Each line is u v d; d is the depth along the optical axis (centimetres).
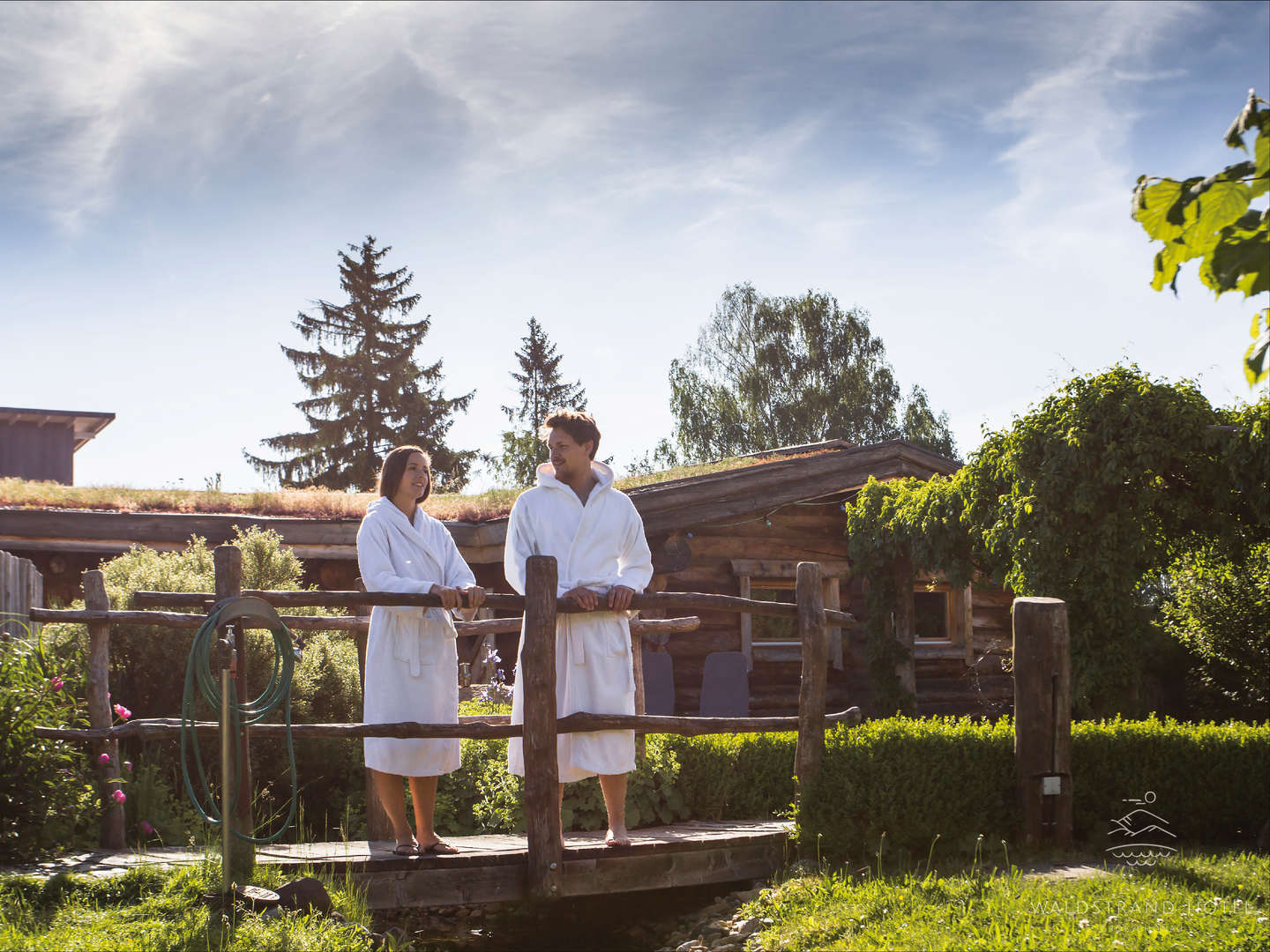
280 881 427
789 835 530
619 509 491
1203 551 944
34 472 2028
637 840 494
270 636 649
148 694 632
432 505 1246
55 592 1041
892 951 369
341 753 650
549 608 455
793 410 4056
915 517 1068
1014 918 401
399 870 449
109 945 342
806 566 535
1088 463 871
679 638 1163
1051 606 566
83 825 508
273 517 1112
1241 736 629
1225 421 859
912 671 1153
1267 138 213
